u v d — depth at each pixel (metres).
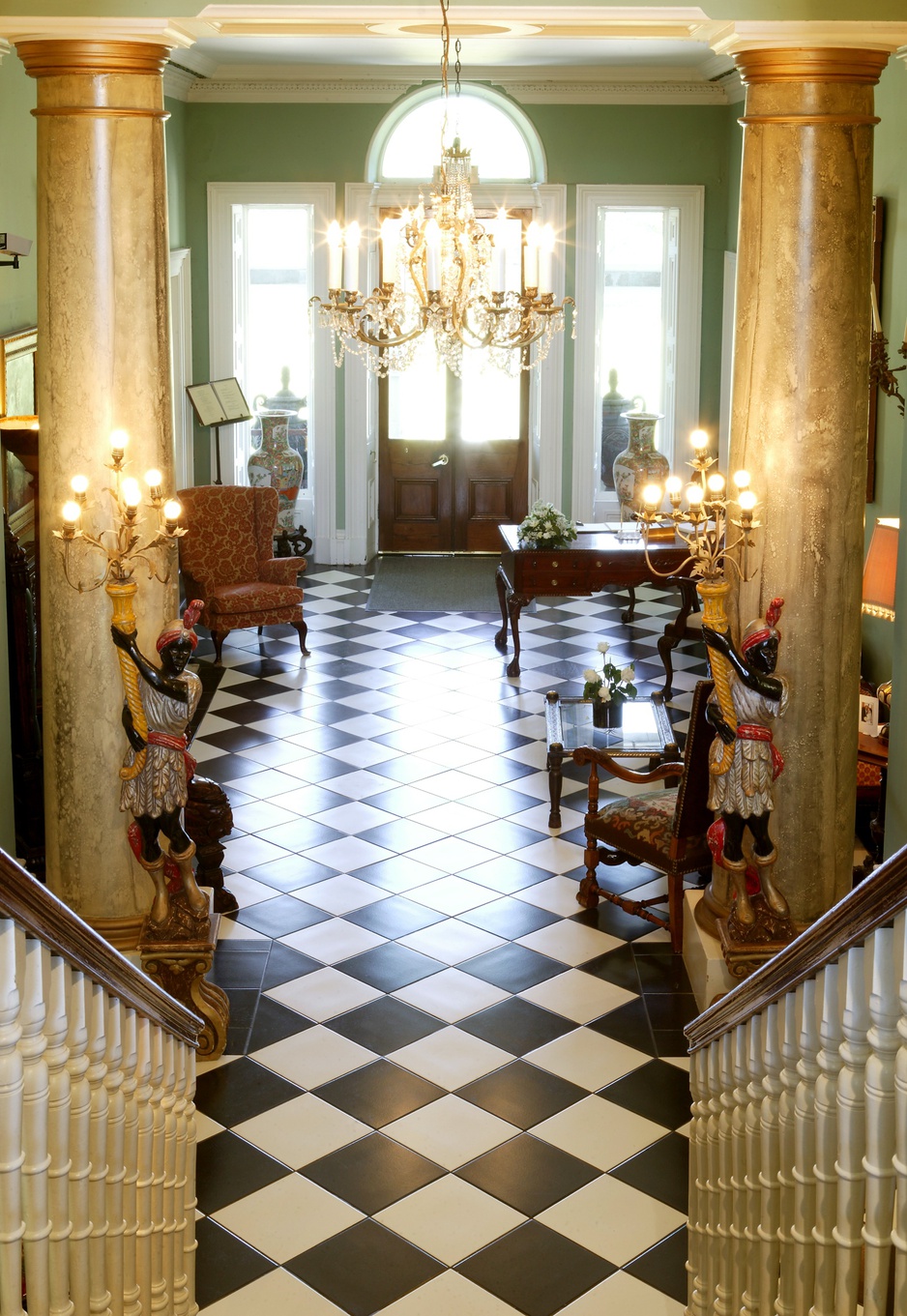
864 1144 2.21
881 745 7.07
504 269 6.46
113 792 5.60
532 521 9.93
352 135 12.38
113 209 5.23
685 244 12.65
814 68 5.07
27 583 6.67
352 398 12.89
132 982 2.71
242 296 12.95
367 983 6.07
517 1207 4.62
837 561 5.41
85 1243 2.45
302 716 9.34
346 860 7.27
